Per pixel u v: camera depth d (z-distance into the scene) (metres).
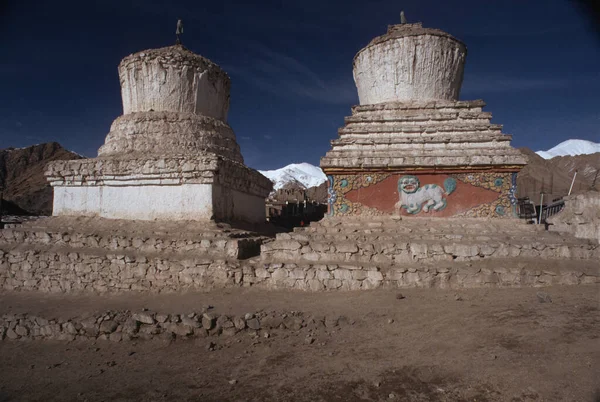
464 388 3.91
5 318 6.72
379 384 4.18
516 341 4.73
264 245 8.31
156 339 6.05
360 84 11.73
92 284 8.62
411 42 10.41
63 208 10.78
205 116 12.14
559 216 9.54
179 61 11.64
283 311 6.37
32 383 4.95
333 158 9.30
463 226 8.67
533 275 6.93
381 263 7.66
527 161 8.71
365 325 5.90
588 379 3.74
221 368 4.97
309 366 4.79
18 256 9.18
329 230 8.81
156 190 10.12
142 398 4.35
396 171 9.20
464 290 6.92
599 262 7.34
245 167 11.84
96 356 5.66
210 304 7.02
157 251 8.84
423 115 9.84
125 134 11.33
